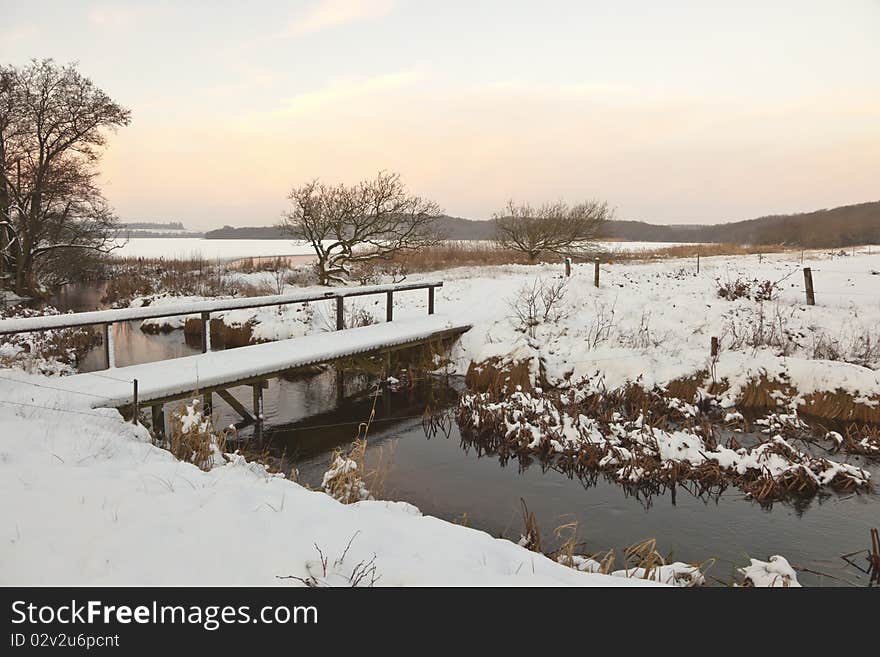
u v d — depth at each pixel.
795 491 7.04
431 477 7.72
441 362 13.06
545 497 7.10
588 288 16.44
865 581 5.15
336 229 20.05
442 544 4.01
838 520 6.40
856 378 9.56
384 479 7.42
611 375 11.16
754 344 11.62
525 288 16.95
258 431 9.50
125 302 19.56
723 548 5.86
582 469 7.89
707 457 7.61
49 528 3.65
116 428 6.25
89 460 4.99
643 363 11.16
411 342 12.20
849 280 17.64
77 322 7.89
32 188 20.72
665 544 5.95
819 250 32.62
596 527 6.32
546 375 11.67
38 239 21.55
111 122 21.77
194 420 6.40
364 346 11.00
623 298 15.42
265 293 19.45
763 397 10.09
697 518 6.50
